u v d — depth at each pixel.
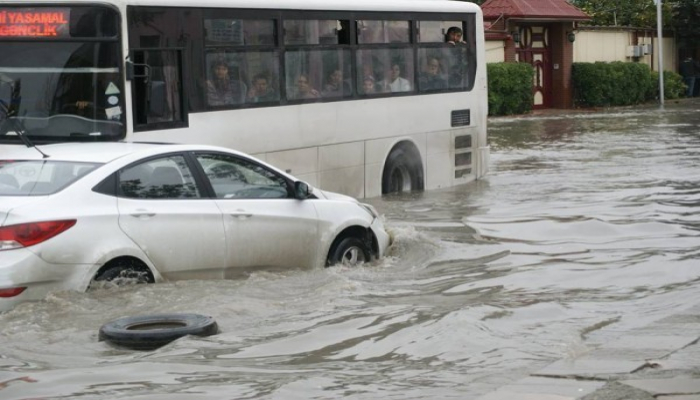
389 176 28.83
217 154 16.45
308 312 14.72
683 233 21.58
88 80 20.62
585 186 29.94
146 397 10.66
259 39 24.19
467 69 31.80
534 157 38.84
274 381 11.29
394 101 28.80
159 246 15.19
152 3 21.31
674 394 10.48
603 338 13.25
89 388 11.03
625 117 61.91
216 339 13.16
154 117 21.38
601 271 17.84
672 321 14.12
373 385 11.16
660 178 31.47
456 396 10.68
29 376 11.53
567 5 70.94
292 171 25.33
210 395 10.73
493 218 24.03
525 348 12.72
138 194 15.19
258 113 24.14
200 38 22.48
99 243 14.49
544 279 17.25
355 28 27.31
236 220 16.22
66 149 15.93
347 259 18.17
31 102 20.78
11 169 15.15
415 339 13.18
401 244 20.19
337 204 18.02
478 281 17.12
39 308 13.93
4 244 13.83
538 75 71.88
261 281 16.44
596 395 10.46
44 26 20.69
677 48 88.12
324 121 26.28
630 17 83.44
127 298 14.63
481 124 32.44
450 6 31.08
